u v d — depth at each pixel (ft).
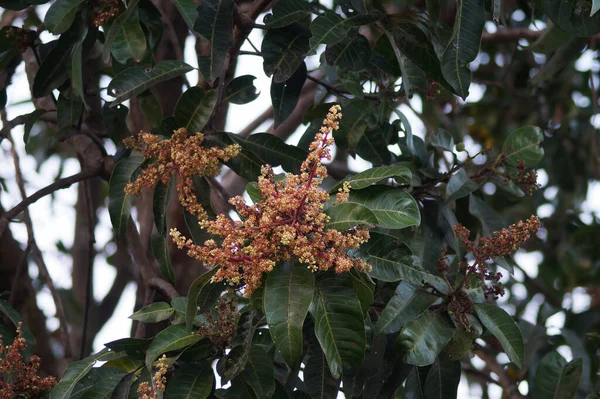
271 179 8.21
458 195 9.50
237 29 9.35
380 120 9.70
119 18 9.14
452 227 9.18
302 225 8.05
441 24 9.00
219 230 8.04
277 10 9.19
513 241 8.73
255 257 8.02
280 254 8.13
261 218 8.02
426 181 9.64
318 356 8.80
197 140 8.86
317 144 8.05
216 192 10.61
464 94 8.68
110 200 9.17
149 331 10.44
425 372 9.05
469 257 9.86
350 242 8.07
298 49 9.23
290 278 8.18
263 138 9.29
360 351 8.24
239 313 8.61
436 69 9.26
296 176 8.07
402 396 9.53
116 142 10.01
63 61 9.61
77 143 10.49
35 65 10.82
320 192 8.05
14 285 10.59
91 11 9.47
